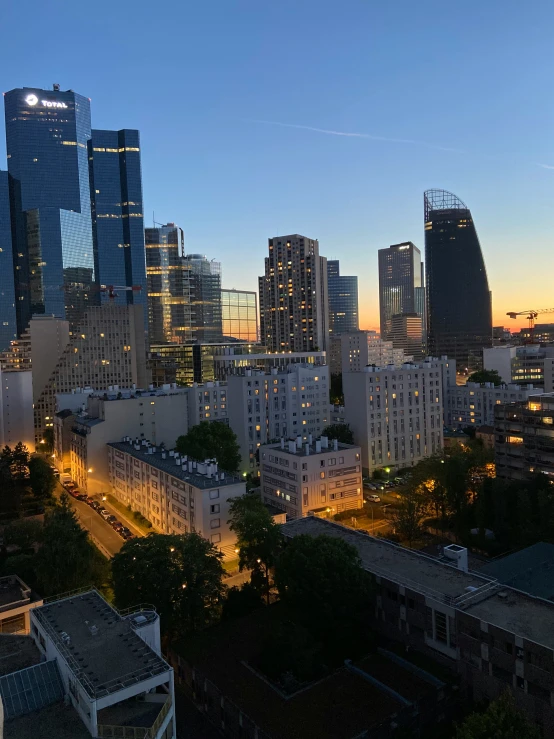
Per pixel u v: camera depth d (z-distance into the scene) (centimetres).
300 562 7888
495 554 11581
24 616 8669
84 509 16100
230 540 12031
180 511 12706
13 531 11862
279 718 6166
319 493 14488
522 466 15025
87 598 6756
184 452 16238
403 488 16175
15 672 5525
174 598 8094
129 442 17962
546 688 5928
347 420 19725
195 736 6700
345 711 6241
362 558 8788
